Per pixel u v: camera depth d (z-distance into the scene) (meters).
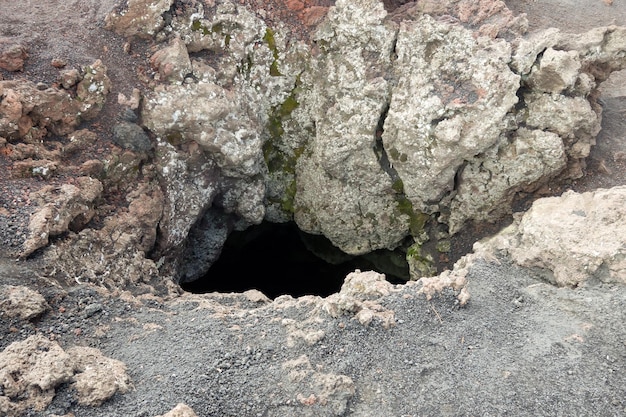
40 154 9.90
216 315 8.68
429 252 13.20
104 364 7.24
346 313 8.20
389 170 12.76
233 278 14.85
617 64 11.57
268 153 13.77
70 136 10.42
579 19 14.48
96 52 11.27
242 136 12.11
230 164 12.19
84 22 11.62
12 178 9.41
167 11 11.68
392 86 12.21
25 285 8.23
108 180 10.65
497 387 7.33
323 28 12.78
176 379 7.19
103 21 11.57
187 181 11.93
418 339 8.02
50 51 10.77
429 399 7.19
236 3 12.61
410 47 11.94
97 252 9.73
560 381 7.41
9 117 9.59
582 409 7.07
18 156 9.65
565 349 7.86
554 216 9.63
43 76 10.34
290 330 8.13
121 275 9.95
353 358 7.67
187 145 11.78
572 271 8.97
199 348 7.79
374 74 12.29
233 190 13.00
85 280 9.18
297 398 7.04
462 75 11.34
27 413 6.36
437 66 11.61
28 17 11.51
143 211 10.80
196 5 12.11
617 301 8.40
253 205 13.31
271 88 13.18
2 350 7.33
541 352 7.84
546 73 10.85
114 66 11.28
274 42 12.95
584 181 11.75
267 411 6.94
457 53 11.43
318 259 15.20
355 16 12.16
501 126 11.16
